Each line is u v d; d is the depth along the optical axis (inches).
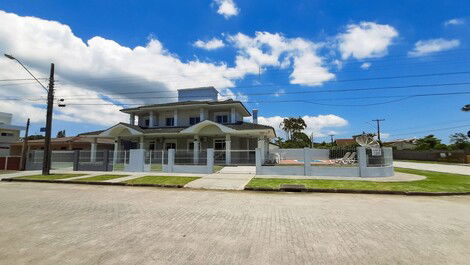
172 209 313.0
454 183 545.6
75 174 741.3
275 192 469.1
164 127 1158.3
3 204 342.6
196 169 752.3
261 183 538.6
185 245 187.3
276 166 699.4
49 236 207.5
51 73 760.3
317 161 1044.5
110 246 185.0
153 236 207.5
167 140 1146.7
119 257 165.5
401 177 654.5
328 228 232.8
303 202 365.4
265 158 888.9
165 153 845.2
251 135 1047.6
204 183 558.6
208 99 1291.8
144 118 1251.8
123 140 1176.8
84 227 233.0
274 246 186.1
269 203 356.2
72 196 412.2
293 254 171.6
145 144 1173.7
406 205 348.5
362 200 386.6
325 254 172.2
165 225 240.1
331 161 1006.4
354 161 825.5
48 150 748.0
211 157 741.9
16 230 223.6
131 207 324.5
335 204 351.3
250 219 264.4
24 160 944.3
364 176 647.1
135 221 254.7
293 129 2237.9
